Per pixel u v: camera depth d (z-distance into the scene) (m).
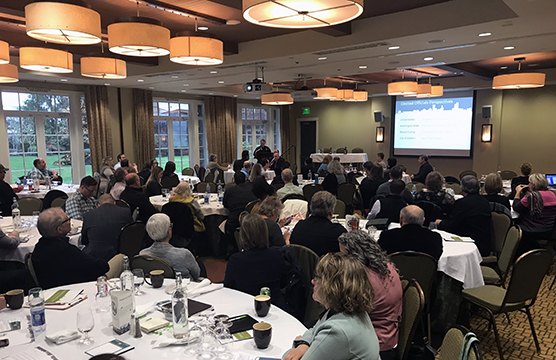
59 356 1.55
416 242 2.74
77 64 8.35
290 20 2.68
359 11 2.44
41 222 2.47
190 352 1.58
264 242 2.34
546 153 10.61
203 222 5.27
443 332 3.06
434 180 4.39
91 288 2.30
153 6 4.55
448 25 4.72
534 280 2.69
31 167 9.08
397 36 5.13
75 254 2.51
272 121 15.27
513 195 6.21
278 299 2.28
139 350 1.59
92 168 9.88
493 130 11.27
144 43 3.58
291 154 15.73
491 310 2.78
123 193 4.82
